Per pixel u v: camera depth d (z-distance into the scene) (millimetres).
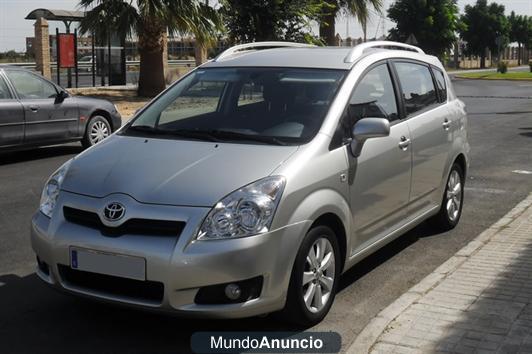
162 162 4453
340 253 4805
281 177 4223
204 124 5090
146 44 22609
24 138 11109
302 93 5102
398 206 5590
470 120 18594
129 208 4086
